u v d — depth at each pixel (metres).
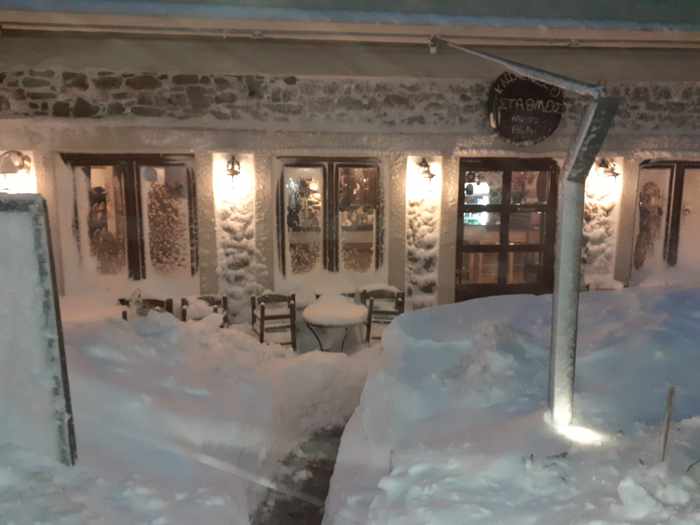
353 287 6.84
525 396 3.20
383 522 2.37
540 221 7.06
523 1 5.78
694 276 7.27
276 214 6.70
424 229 6.75
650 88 6.70
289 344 6.54
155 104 6.25
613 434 2.78
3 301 2.77
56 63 6.03
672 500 2.20
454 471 2.59
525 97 6.48
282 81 6.36
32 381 2.82
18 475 2.71
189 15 5.28
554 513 2.24
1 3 5.07
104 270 6.59
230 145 6.39
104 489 2.79
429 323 4.19
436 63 6.39
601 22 5.79
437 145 6.58
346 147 6.50
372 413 3.39
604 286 7.04
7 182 6.14
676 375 3.29
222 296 6.61
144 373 4.34
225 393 4.57
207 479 3.34
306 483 3.75
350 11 5.57
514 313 4.38
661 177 7.11
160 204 6.56
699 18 5.93
